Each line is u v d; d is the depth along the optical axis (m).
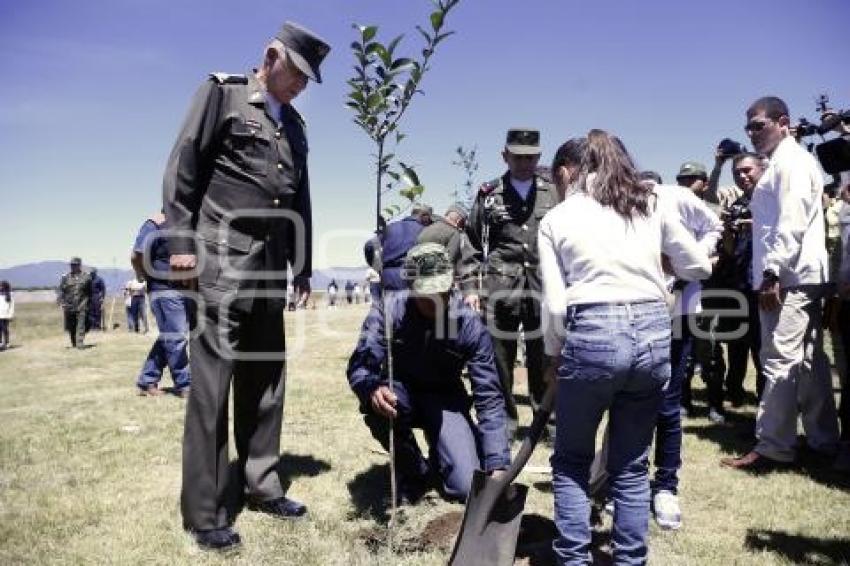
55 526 3.21
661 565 2.86
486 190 4.76
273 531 3.20
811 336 4.30
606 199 2.49
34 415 5.87
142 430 5.25
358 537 3.10
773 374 4.20
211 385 3.10
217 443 3.12
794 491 3.76
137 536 3.09
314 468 4.22
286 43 3.23
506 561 2.70
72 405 6.37
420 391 3.68
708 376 5.54
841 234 4.59
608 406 2.51
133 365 9.78
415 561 2.83
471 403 3.80
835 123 4.05
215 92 3.14
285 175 3.32
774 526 3.29
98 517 3.33
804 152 4.12
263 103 3.23
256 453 3.51
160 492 3.73
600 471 3.36
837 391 6.31
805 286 4.11
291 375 8.23
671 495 3.36
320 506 3.54
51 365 9.86
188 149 3.03
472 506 2.75
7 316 14.95
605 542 3.06
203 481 3.08
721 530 3.25
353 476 4.06
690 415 5.78
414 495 3.64
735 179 5.27
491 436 3.27
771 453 4.21
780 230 4.03
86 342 14.75
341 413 5.86
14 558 2.84
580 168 2.62
